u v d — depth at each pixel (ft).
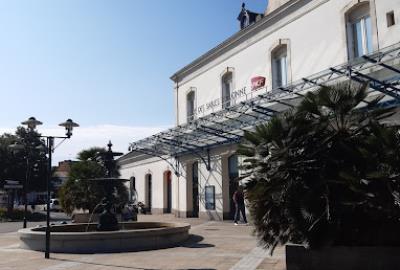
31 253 41.50
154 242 43.57
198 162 88.38
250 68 75.36
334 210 26.35
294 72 64.23
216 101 85.46
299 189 27.40
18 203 203.41
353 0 54.24
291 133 28.25
